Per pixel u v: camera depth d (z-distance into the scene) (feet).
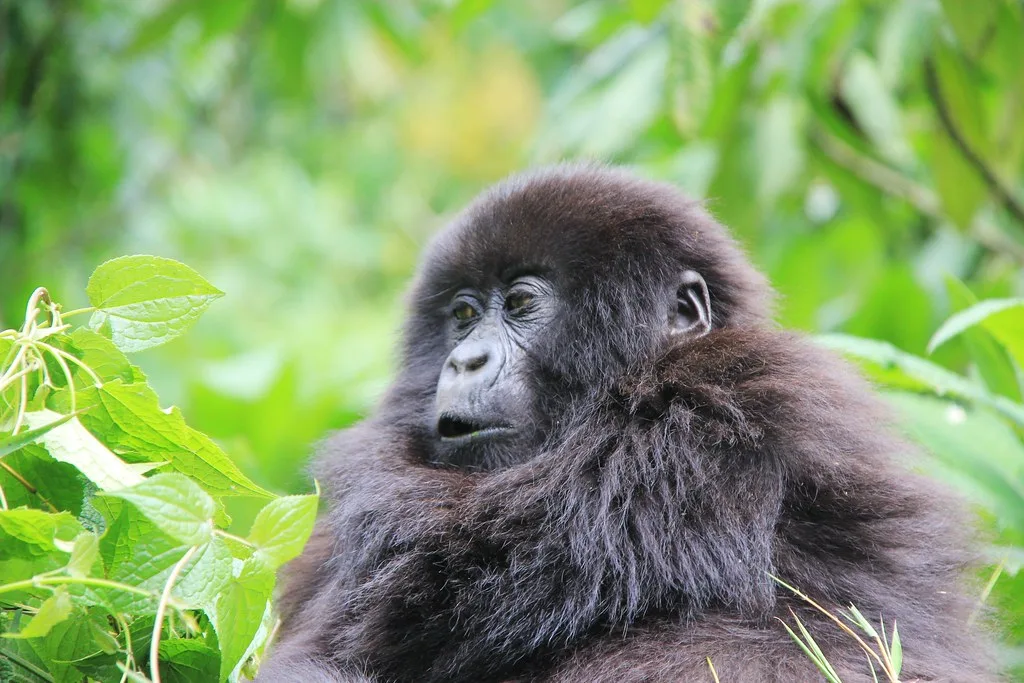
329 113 100.17
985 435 28.27
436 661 21.59
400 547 22.47
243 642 15.90
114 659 17.08
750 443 21.62
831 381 23.50
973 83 37.86
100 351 18.19
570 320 24.43
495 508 22.12
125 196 56.65
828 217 53.57
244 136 83.66
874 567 21.43
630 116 43.78
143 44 46.21
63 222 52.65
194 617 18.66
